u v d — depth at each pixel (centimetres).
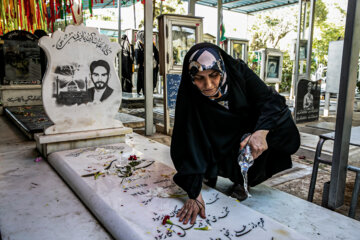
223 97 174
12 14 667
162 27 459
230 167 195
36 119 482
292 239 143
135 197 190
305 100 605
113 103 334
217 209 175
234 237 144
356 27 184
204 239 142
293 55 1038
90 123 322
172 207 176
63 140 300
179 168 174
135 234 147
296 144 197
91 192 198
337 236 159
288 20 1966
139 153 293
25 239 157
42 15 642
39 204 200
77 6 302
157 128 505
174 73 473
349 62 189
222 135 184
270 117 174
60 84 299
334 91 691
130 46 873
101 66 321
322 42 1673
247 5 1013
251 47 2098
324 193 221
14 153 327
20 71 609
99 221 177
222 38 602
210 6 999
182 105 179
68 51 299
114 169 244
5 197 211
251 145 168
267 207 197
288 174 307
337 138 204
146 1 420
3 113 627
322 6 1653
